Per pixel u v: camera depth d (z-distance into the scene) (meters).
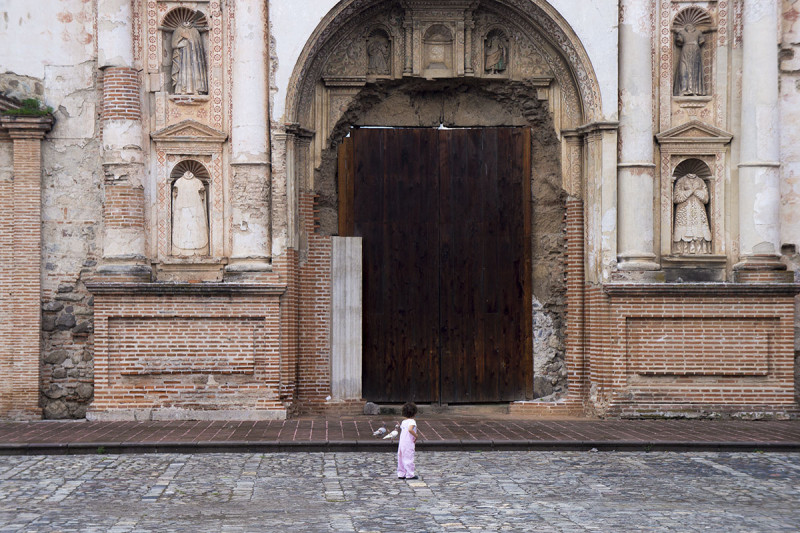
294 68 19.31
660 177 20.09
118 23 19.19
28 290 19.42
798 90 20.25
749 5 19.72
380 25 20.64
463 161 21.23
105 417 18.45
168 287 18.53
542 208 21.19
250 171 19.25
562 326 21.03
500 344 21.14
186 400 18.69
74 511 10.91
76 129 19.59
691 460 14.52
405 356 20.95
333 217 20.84
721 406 19.19
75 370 19.62
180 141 19.48
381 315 20.94
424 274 21.08
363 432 16.67
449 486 12.38
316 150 20.39
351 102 20.58
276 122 19.28
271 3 19.27
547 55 20.67
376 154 21.08
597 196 19.86
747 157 19.73
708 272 20.12
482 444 15.43
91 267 19.61
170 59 19.70
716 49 20.20
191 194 19.53
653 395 19.17
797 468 13.82
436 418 19.41
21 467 13.73
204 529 9.99
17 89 19.48
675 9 20.14
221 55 19.61
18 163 19.42
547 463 14.19
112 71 19.16
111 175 19.08
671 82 20.16
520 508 11.01
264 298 18.89
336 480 12.80
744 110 19.80
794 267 20.23
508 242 21.22
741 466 13.98
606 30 19.67
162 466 13.84
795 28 20.23
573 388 20.28
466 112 21.30
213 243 19.56
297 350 20.02
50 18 19.59
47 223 19.58
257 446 15.16
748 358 19.19
